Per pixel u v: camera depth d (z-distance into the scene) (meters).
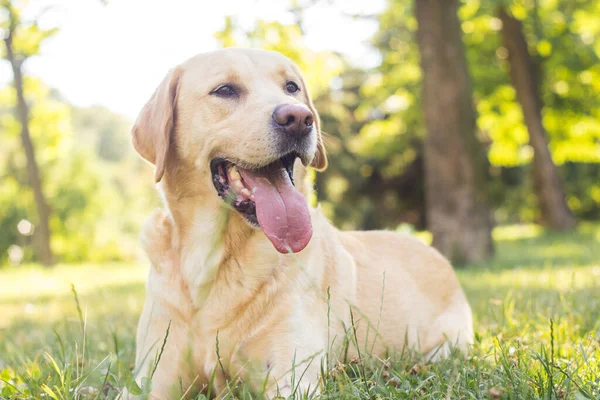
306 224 3.24
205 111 3.42
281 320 3.25
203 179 3.37
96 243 33.97
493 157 25.56
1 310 9.53
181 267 3.34
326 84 13.73
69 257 33.34
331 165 33.22
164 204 3.61
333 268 3.73
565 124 23.78
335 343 3.58
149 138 3.55
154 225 3.56
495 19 21.64
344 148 33.44
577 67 21.19
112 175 47.34
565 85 22.69
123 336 5.04
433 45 13.17
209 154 3.38
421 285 4.47
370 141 25.81
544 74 22.38
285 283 3.31
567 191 32.50
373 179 34.78
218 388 3.30
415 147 32.19
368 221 36.09
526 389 2.56
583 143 24.62
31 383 3.16
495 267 11.34
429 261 4.70
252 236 3.31
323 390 2.85
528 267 10.84
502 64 22.39
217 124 3.37
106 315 6.81
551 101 23.16
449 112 13.06
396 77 24.05
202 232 3.31
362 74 34.91
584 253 13.23
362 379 3.00
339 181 33.97
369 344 3.86
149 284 3.50
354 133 34.09
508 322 4.48
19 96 22.50
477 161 13.17
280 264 3.33
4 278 18.88
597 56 20.80
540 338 4.04
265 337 3.23
